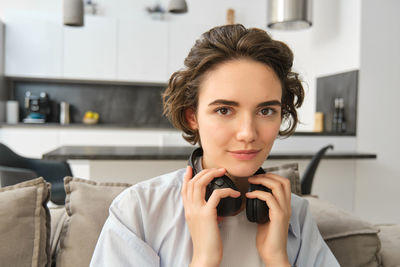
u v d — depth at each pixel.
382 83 3.17
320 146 2.97
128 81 4.33
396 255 1.27
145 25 4.28
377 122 3.16
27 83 4.48
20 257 0.95
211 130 0.57
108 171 2.25
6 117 4.20
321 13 3.67
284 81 0.65
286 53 0.61
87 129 4.08
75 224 1.06
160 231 0.69
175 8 3.30
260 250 0.65
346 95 3.27
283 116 0.73
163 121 4.83
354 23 3.19
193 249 0.65
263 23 4.83
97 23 4.18
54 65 4.12
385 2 3.16
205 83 0.58
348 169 2.98
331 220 1.20
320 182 2.88
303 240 0.78
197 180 0.62
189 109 0.67
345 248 1.15
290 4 2.94
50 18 4.09
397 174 3.19
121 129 4.15
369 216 3.09
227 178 0.61
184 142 2.76
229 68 0.56
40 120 4.27
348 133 3.05
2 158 2.34
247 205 0.65
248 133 0.54
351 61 3.22
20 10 4.04
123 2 4.50
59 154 2.04
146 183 0.73
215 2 4.69
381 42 3.16
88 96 4.66
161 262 0.69
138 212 0.69
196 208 0.61
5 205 0.98
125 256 0.65
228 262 0.68
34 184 1.05
